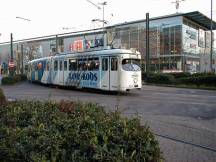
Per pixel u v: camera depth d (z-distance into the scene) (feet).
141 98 62.64
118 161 10.53
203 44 215.51
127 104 51.90
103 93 74.95
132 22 192.24
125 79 70.23
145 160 11.36
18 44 244.22
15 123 15.39
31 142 12.10
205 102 55.98
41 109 18.48
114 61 71.20
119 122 13.98
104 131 12.51
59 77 94.63
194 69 194.29
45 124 14.69
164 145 24.67
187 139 26.84
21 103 20.98
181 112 43.32
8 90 87.97
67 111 17.97
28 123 15.44
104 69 73.82
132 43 192.03
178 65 177.17
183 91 82.84
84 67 81.05
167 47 182.19
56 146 11.78
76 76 84.64
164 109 46.26
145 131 12.87
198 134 28.89
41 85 116.67
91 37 170.71
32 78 129.29
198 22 199.31
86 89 86.12
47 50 228.63
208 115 40.70
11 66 159.33
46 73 106.83
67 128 13.52
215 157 21.59
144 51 186.29
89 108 18.70
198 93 76.38
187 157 21.45
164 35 183.62
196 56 197.88
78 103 20.35
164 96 67.51
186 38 183.01
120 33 197.98
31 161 11.30
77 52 85.51
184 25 180.96
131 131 12.51
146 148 11.60
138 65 73.51
